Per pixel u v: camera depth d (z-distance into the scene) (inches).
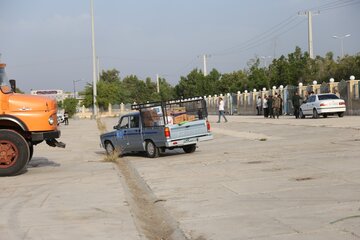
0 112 529.0
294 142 724.7
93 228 291.3
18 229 294.2
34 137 536.4
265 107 1539.1
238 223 282.5
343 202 312.5
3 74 556.1
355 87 1334.9
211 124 1374.3
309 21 2738.7
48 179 498.9
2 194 417.1
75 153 827.4
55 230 289.0
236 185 402.9
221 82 3631.9
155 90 4473.4
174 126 670.5
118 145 749.9
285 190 366.0
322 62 2568.9
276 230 261.3
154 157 687.7
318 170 444.8
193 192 389.7
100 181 472.7
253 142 785.6
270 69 3174.2
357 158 501.7
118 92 3240.7
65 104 3048.7
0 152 523.2
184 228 283.4
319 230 255.0
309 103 1309.1
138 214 335.6
